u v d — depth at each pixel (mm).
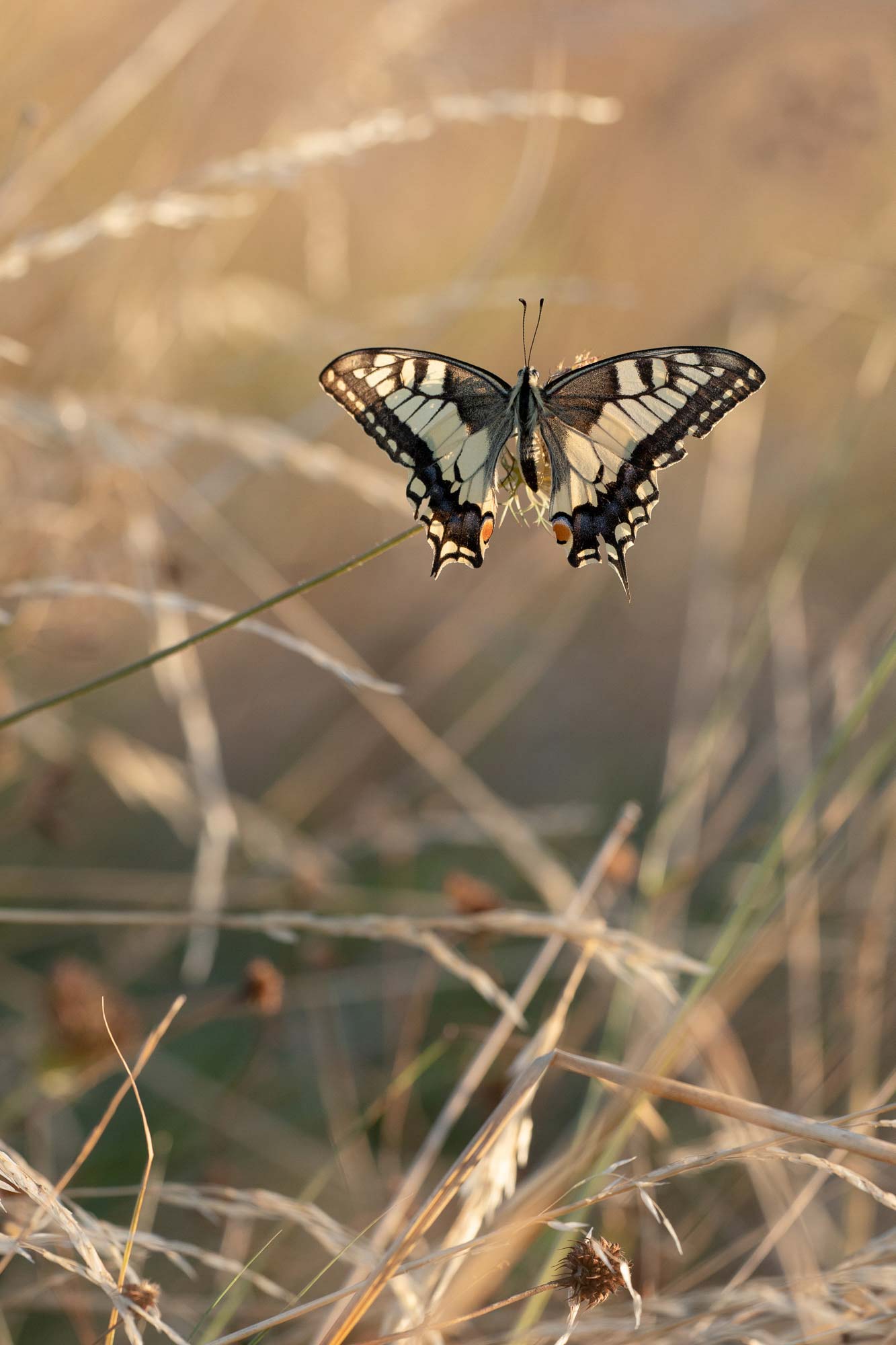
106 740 941
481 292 978
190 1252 781
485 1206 775
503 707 1008
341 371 821
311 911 949
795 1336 778
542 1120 921
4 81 990
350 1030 959
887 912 885
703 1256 860
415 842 963
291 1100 931
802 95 1021
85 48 1005
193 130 981
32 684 1021
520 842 942
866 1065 874
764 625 921
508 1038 847
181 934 948
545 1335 772
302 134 972
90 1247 757
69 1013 861
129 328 969
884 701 953
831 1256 843
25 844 993
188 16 954
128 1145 915
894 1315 765
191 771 976
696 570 1008
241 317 991
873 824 888
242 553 976
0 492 917
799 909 834
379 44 984
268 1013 874
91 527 935
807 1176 856
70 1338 860
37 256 871
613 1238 838
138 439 918
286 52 998
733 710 917
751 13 1021
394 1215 804
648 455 822
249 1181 895
